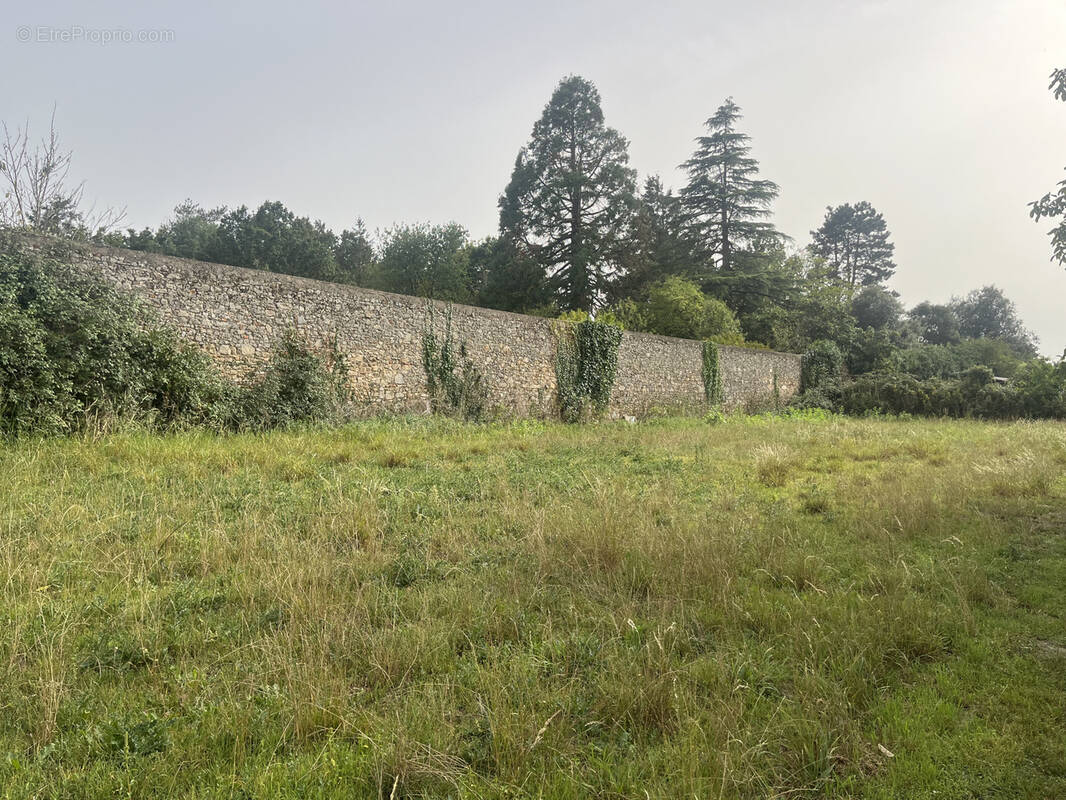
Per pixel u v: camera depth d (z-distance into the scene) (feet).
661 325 101.30
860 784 8.13
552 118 121.29
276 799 7.30
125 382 31.55
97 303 31.89
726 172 130.41
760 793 7.86
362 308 46.55
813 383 97.76
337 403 44.06
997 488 24.91
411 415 47.73
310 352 43.24
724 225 130.21
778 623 12.47
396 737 8.41
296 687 9.57
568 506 20.83
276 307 41.55
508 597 13.62
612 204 116.88
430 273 143.33
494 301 122.72
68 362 29.32
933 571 15.14
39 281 29.73
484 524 19.35
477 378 54.39
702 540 16.63
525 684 9.89
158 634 11.21
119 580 13.91
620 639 11.79
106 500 19.12
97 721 8.84
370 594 13.38
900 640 11.63
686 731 8.84
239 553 15.75
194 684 9.78
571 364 63.62
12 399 26.76
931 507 20.98
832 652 11.24
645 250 123.34
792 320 117.08
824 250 216.54
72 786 7.52
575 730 9.09
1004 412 70.44
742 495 24.52
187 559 15.31
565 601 13.61
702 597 13.93
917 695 10.11
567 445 39.29
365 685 10.31
